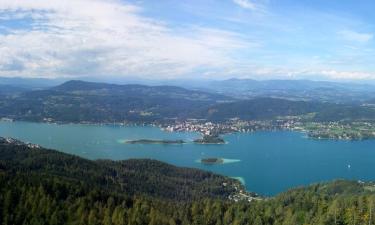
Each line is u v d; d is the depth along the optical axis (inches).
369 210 7775.6
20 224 7682.1
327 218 7736.2
